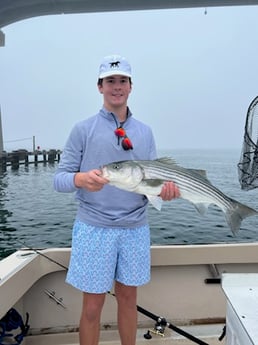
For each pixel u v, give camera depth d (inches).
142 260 74.2
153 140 81.3
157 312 97.4
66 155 74.2
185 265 96.7
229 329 55.5
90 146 72.7
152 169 72.9
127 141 73.0
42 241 306.3
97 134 72.7
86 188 67.6
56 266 92.0
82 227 72.4
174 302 97.8
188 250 95.0
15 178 601.3
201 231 319.6
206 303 98.3
